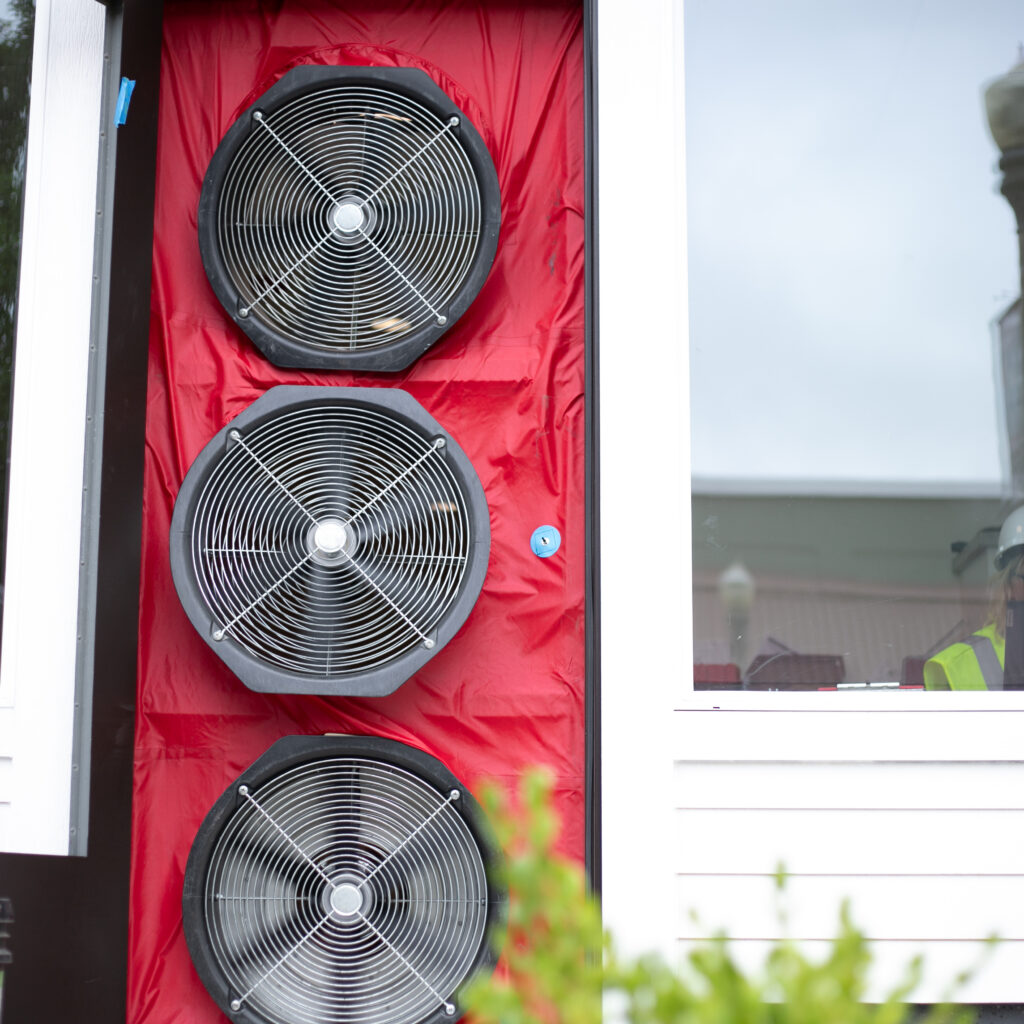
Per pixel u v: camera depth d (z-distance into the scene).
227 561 4.50
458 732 4.61
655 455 4.53
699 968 1.56
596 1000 1.54
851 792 4.30
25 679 4.40
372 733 4.60
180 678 4.69
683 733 4.35
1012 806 4.26
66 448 4.51
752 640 4.46
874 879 4.25
